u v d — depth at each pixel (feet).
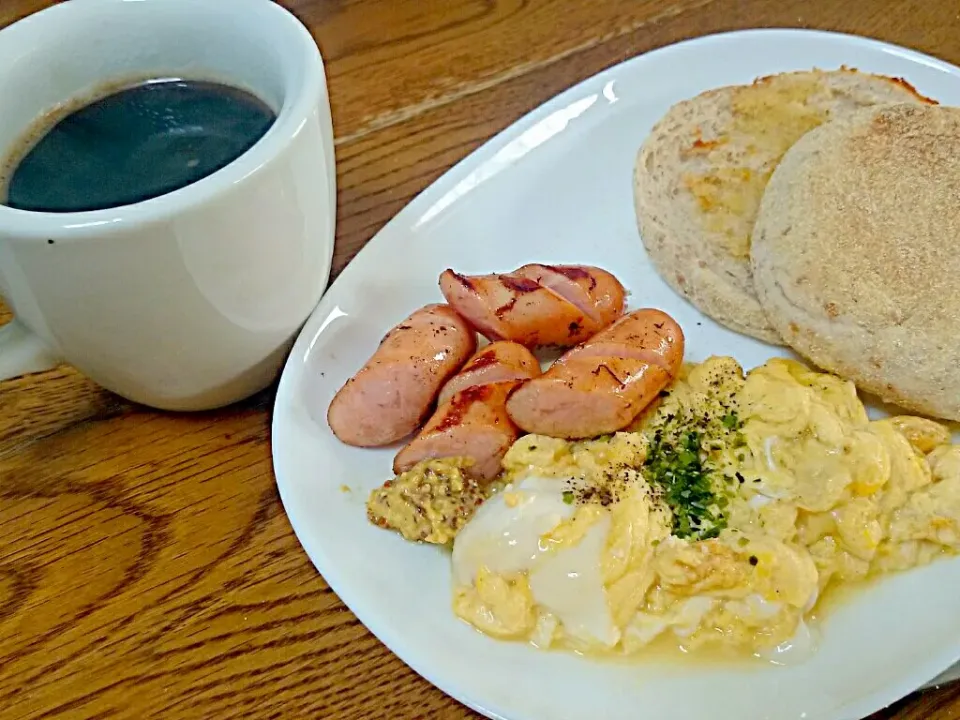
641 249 0.93
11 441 0.82
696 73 1.05
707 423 0.80
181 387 0.78
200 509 0.77
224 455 0.80
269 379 0.85
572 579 0.70
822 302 0.79
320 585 0.72
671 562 0.71
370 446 0.79
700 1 1.19
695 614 0.70
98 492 0.78
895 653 0.66
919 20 1.12
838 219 0.80
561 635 0.70
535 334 0.82
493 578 0.70
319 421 0.80
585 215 0.96
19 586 0.73
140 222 0.63
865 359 0.78
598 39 1.15
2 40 0.74
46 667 0.69
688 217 0.91
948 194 0.80
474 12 1.20
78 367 0.77
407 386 0.77
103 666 0.69
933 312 0.76
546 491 0.74
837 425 0.76
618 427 0.78
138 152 0.75
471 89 1.10
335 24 1.20
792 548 0.71
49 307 0.68
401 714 0.66
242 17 0.76
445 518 0.74
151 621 0.71
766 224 0.85
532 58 1.13
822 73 0.98
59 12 0.76
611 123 1.02
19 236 0.63
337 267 0.92
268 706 0.66
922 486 0.74
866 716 0.63
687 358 0.86
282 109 0.71
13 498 0.78
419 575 0.73
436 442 0.75
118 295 0.67
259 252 0.71
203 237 0.66
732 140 0.95
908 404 0.78
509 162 0.99
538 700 0.65
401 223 0.93
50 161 0.74
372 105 1.09
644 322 0.81
